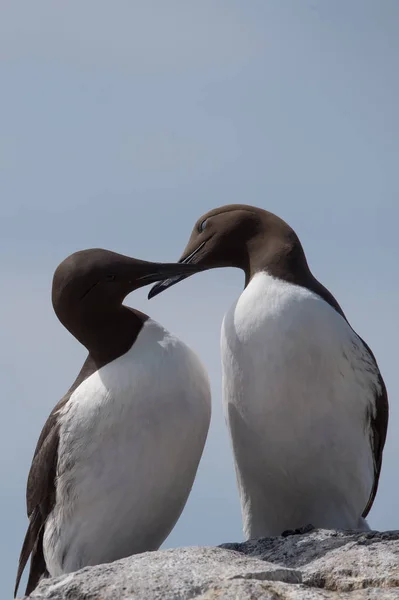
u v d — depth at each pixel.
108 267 12.66
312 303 12.52
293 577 10.12
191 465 12.63
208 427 12.84
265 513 13.27
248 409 12.70
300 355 12.37
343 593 9.73
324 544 11.34
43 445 12.77
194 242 13.64
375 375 12.81
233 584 9.58
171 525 12.89
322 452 12.62
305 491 12.91
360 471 12.79
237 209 13.54
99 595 9.71
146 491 12.30
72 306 12.70
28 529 13.18
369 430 12.93
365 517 13.98
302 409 12.49
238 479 13.33
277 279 12.79
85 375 12.91
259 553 11.57
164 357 12.48
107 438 12.25
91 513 12.35
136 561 10.24
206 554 10.30
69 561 12.49
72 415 12.38
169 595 9.53
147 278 12.81
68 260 12.83
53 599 9.80
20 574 13.04
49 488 12.72
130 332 12.70
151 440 12.20
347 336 12.56
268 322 12.48
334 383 12.48
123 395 12.23
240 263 13.59
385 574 10.09
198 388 12.60
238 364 12.70
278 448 12.70
